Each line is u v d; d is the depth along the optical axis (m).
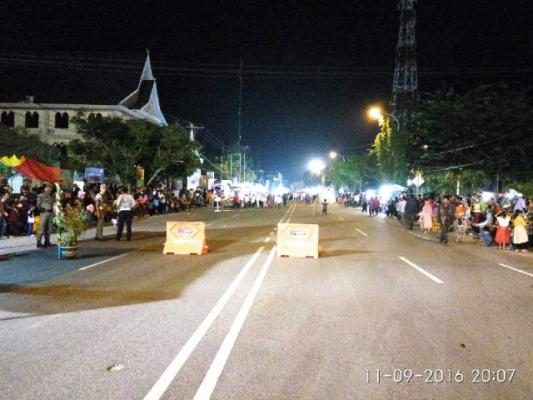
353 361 6.02
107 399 4.86
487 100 30.77
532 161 29.59
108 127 37.06
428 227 26.20
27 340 6.68
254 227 26.34
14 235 19.77
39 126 45.38
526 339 7.05
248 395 4.99
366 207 49.28
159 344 6.53
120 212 19.06
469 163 30.58
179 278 11.27
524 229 18.58
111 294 9.54
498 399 5.07
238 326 7.41
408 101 49.19
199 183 64.00
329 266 13.48
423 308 8.81
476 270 13.53
